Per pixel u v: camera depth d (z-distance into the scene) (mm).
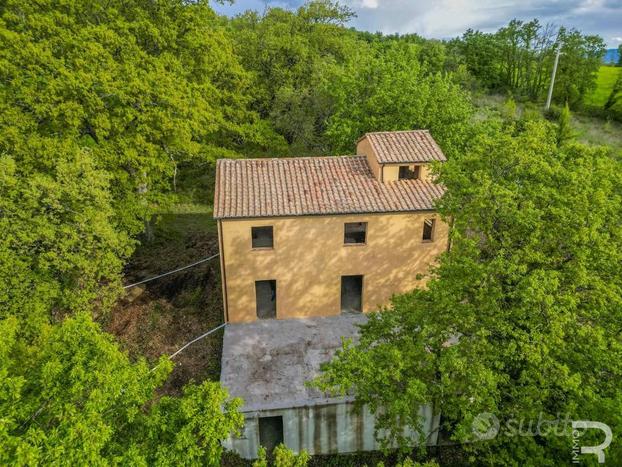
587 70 54656
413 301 16672
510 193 14898
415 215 22562
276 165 24516
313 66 39875
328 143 36281
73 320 11508
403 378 14422
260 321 23766
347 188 23219
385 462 17000
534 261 14719
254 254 22391
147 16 28781
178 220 35312
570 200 14664
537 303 13812
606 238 14000
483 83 66312
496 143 17469
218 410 10484
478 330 14359
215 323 23984
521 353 13734
